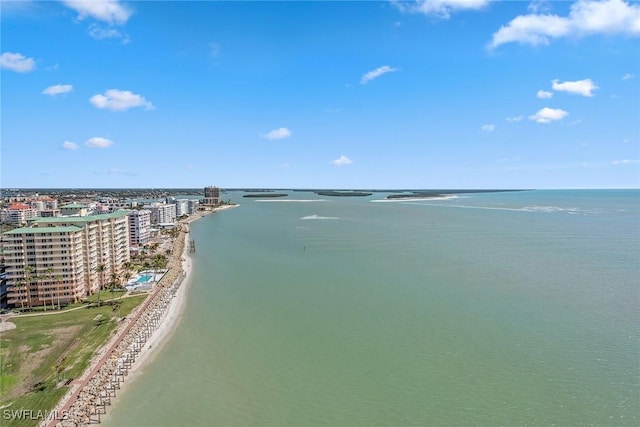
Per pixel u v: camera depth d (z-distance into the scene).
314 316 108.06
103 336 97.38
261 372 80.56
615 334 91.69
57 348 91.00
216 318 109.62
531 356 82.56
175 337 98.19
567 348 85.62
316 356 85.94
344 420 65.50
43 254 119.81
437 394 71.06
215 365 84.06
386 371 78.88
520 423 63.06
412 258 177.38
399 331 96.25
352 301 119.06
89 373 79.56
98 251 140.50
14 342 94.12
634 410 65.12
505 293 122.50
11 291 117.50
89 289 131.50
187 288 139.50
